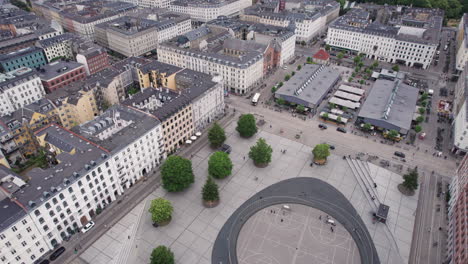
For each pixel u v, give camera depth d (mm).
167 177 148375
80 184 132375
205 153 182625
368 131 199500
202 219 142125
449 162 173125
